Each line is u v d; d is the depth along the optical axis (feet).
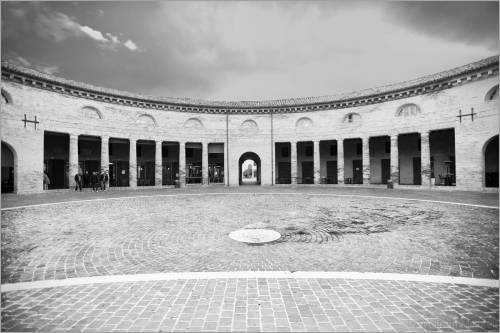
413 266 19.24
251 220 35.73
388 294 14.99
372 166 101.65
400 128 81.92
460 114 68.59
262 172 104.22
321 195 64.54
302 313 13.15
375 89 89.61
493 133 62.80
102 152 83.56
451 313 13.07
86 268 19.20
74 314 13.10
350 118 95.40
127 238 27.09
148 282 16.67
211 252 22.82
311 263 20.11
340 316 12.88
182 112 99.25
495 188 63.16
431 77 75.72
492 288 15.62
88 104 80.69
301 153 111.86
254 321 12.48
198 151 113.19
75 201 53.93
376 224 32.68
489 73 62.75
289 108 102.01
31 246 24.25
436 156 87.97
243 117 105.09
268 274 17.83
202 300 14.43
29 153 67.41
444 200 50.98
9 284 16.43
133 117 90.12
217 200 56.54
